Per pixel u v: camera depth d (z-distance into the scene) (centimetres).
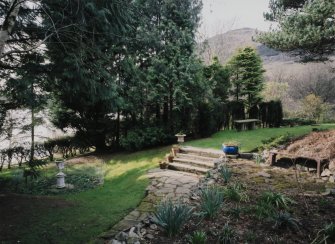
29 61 612
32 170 744
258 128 1359
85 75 611
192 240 303
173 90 1159
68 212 540
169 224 333
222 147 853
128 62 935
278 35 849
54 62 607
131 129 1220
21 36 609
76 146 1319
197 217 379
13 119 923
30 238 429
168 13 1191
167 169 834
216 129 1305
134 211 475
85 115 1264
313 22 779
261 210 386
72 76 579
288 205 420
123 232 350
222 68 1415
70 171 1003
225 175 558
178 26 1198
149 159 1005
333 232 313
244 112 1434
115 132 1347
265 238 319
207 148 909
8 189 795
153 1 1092
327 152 621
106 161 1091
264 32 923
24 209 544
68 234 445
